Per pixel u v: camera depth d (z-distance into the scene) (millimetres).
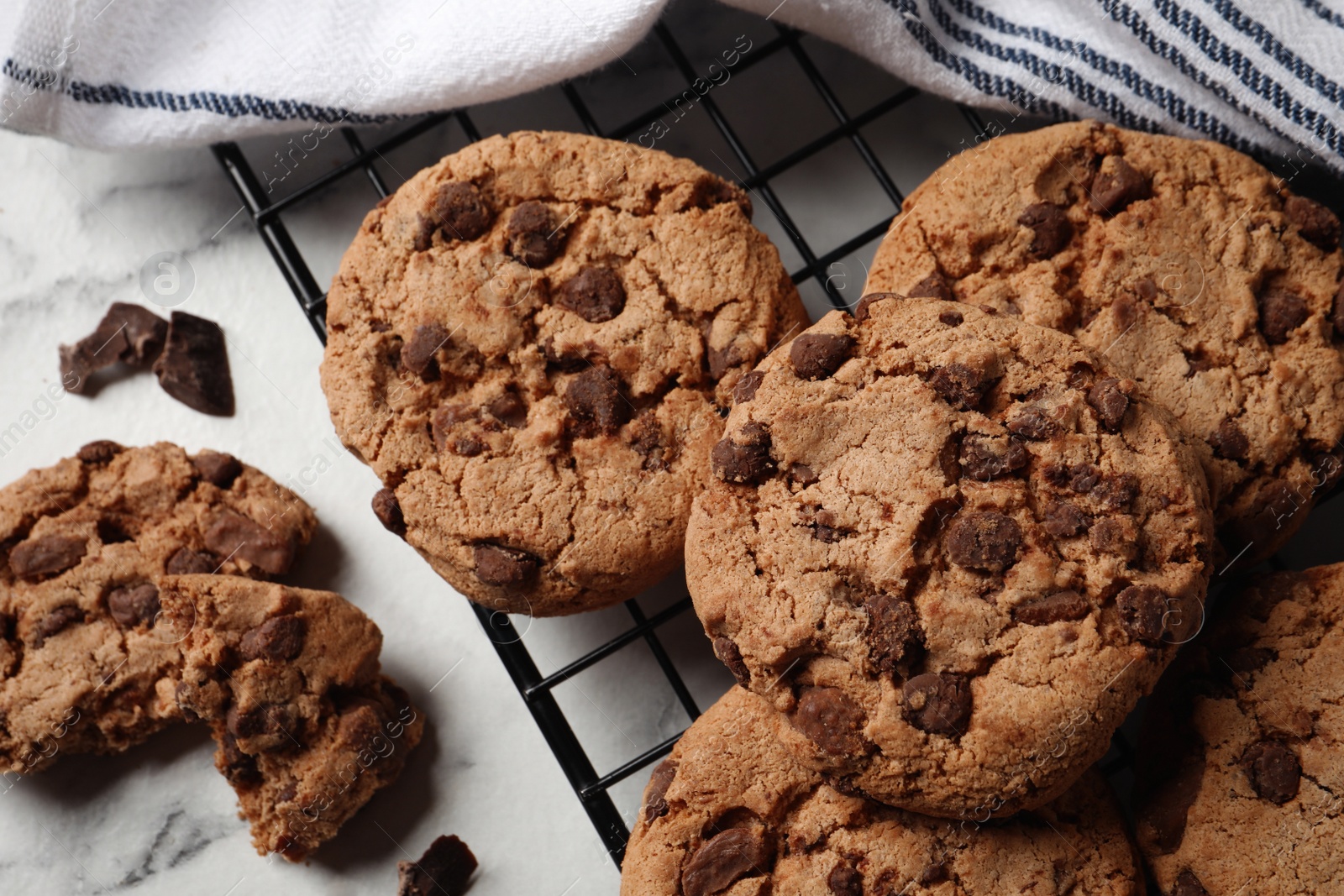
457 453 286
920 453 268
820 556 268
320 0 304
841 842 277
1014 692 263
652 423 285
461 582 290
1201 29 291
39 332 323
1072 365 271
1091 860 276
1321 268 288
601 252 288
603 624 312
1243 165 290
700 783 280
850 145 319
